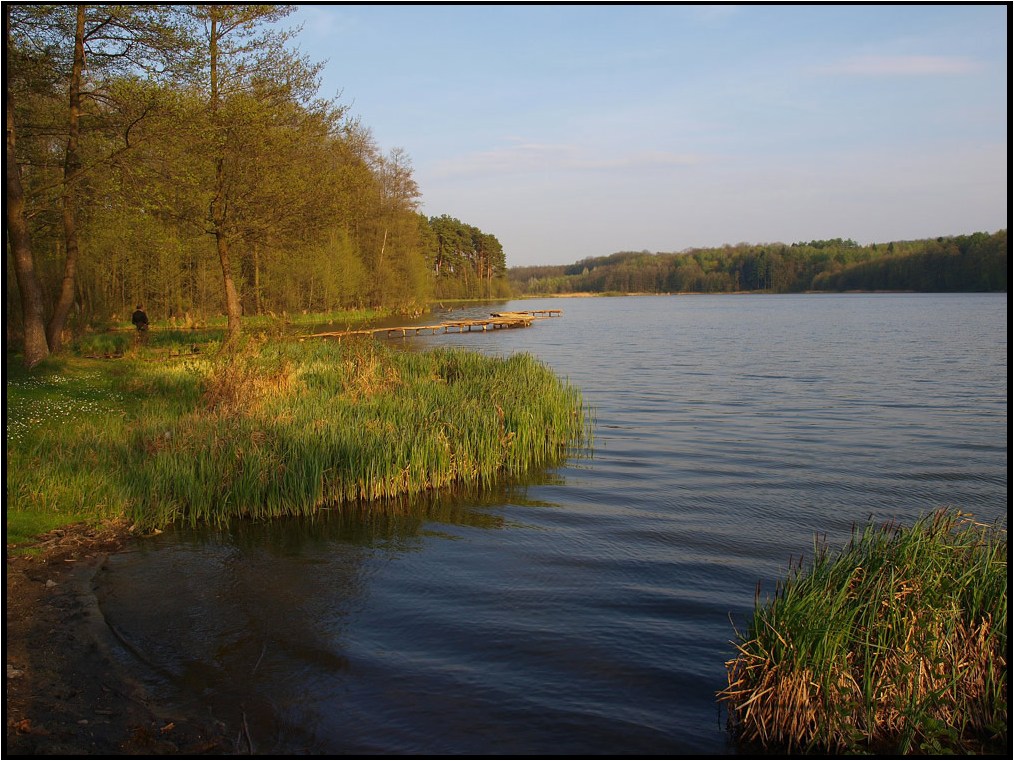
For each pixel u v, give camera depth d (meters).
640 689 5.55
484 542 8.79
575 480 11.69
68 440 10.70
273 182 22.05
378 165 59.25
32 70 17.97
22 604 6.77
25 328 17.78
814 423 16.69
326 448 10.22
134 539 8.66
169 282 39.09
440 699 5.39
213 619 6.64
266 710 5.21
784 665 4.87
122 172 18.16
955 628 5.17
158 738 4.83
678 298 148.62
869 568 5.57
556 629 6.51
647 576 7.74
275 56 22.11
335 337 30.73
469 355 19.84
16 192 17.42
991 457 13.21
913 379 24.11
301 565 8.00
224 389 13.50
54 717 4.96
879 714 4.90
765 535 9.06
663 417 17.53
